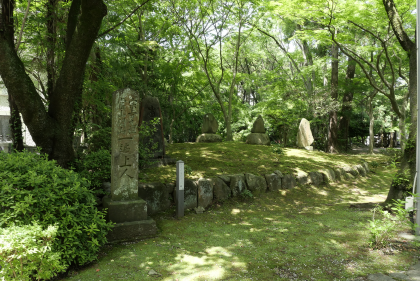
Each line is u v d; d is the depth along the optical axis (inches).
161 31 454.9
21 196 113.9
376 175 392.2
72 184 132.8
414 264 131.6
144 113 265.9
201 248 151.7
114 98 167.9
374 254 142.9
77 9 217.0
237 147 393.4
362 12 322.7
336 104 577.3
